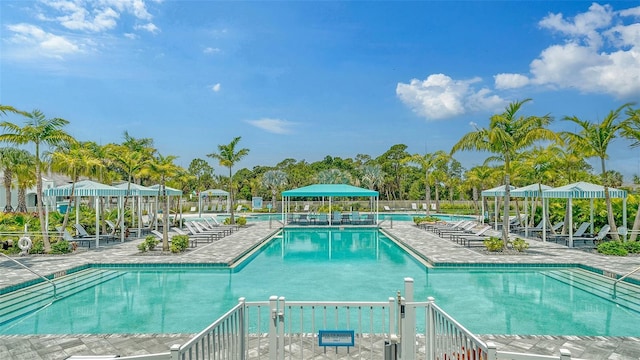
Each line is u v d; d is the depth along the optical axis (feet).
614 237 47.78
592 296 29.09
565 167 65.62
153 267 38.86
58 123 45.39
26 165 78.48
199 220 93.81
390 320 14.03
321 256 49.21
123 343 18.81
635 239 47.21
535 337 19.49
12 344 18.71
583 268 37.11
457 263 38.63
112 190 51.80
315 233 76.28
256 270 39.60
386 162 177.68
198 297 29.37
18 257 41.96
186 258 41.34
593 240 53.06
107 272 37.40
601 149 48.42
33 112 44.16
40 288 30.94
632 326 22.63
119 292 30.71
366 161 202.90
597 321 23.54
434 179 131.85
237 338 13.85
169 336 19.71
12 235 46.83
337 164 201.77
